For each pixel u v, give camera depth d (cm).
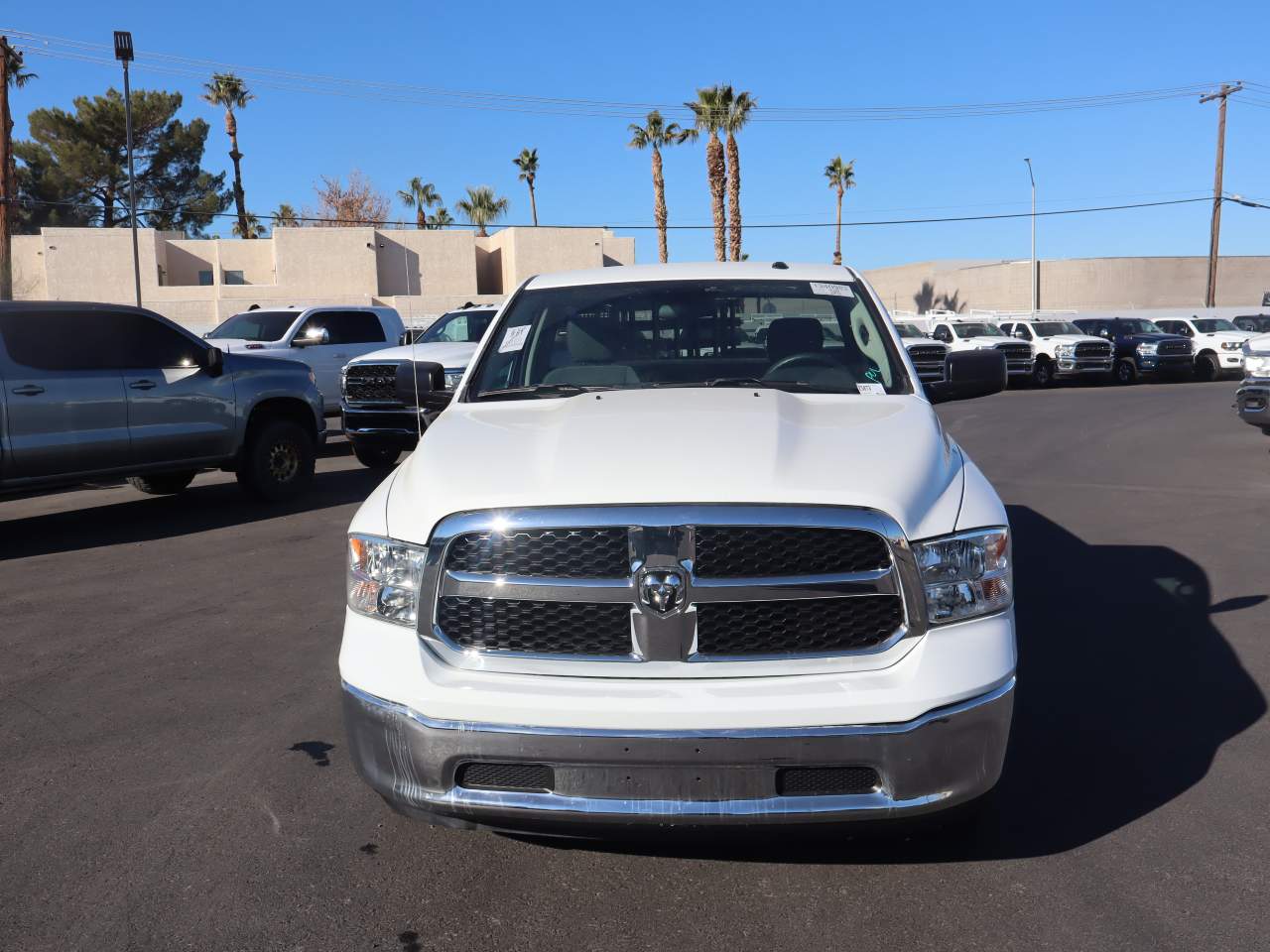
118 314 888
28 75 3162
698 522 279
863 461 303
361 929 294
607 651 282
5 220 2741
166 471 920
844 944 282
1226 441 1470
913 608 281
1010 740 420
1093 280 5806
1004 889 309
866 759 272
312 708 468
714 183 3909
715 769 271
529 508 284
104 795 381
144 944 288
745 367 412
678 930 291
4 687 501
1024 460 1295
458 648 289
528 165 6519
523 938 288
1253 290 6103
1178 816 352
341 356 1545
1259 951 276
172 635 583
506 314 445
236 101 6066
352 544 312
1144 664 510
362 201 6669
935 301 6519
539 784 281
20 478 817
